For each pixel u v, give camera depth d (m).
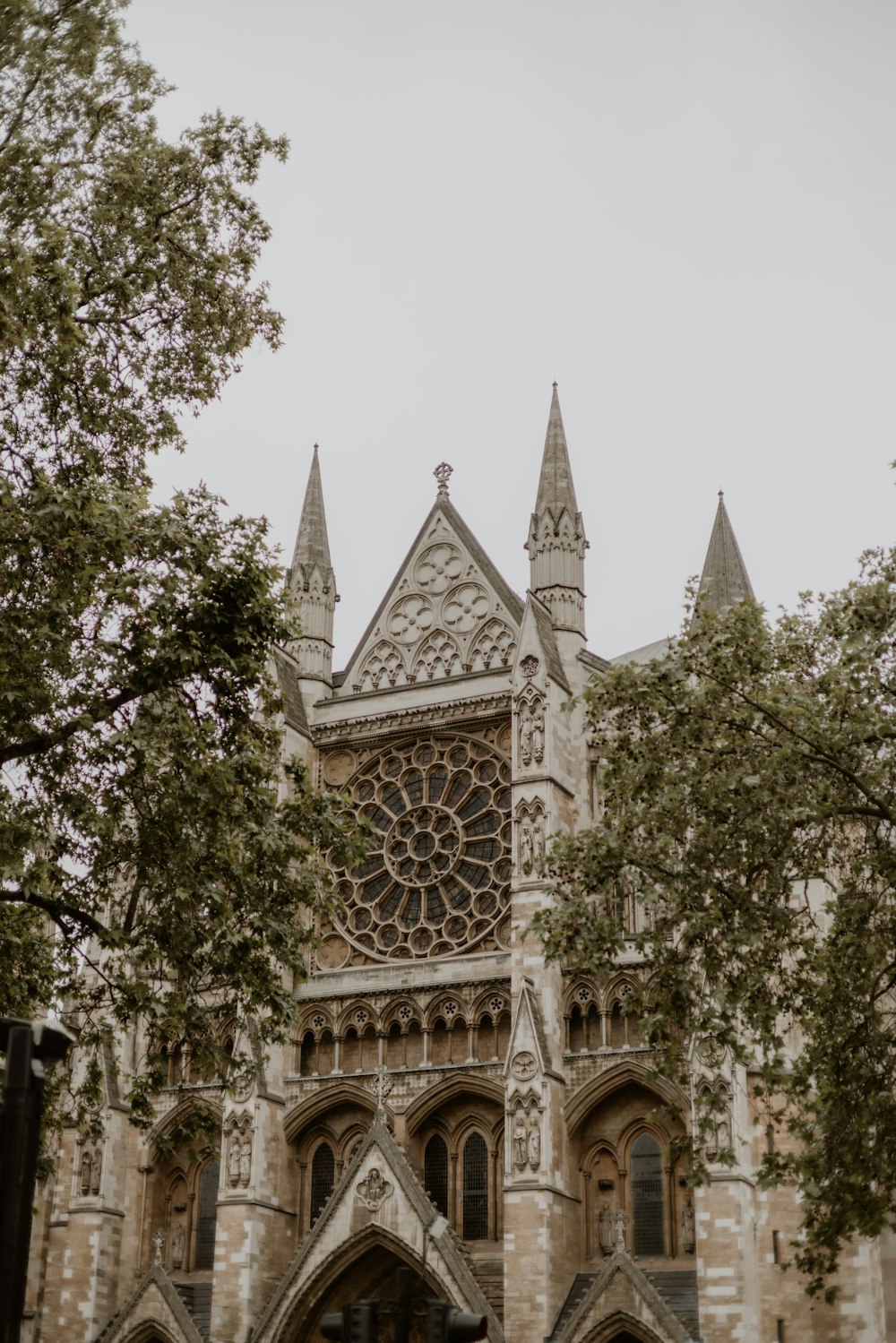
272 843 37.22
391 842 68.00
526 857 62.00
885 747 39.38
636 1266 53.75
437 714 68.62
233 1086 39.03
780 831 38.19
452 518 74.25
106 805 36.62
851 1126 37.25
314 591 74.25
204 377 41.66
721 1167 54.31
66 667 35.44
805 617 40.50
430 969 64.31
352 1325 25.89
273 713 40.59
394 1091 62.75
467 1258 57.91
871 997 38.28
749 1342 52.25
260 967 37.66
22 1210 17.34
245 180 42.16
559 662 67.06
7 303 34.44
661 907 45.06
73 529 35.22
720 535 69.38
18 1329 17.14
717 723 39.44
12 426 38.75
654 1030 38.12
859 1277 53.00
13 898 35.03
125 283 39.19
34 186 38.97
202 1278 64.38
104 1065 65.25
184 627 37.31
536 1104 57.81
